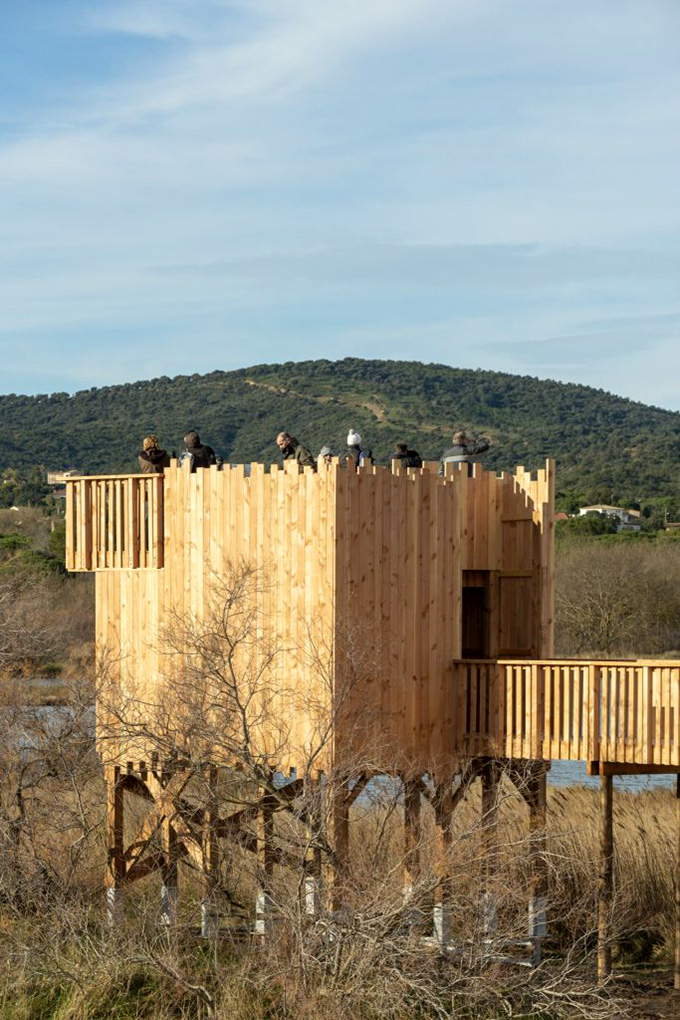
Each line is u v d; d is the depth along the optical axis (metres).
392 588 23.98
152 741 24.34
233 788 25.20
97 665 26.22
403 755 23.44
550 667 23.66
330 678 22.69
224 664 23.58
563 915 26.34
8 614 38.22
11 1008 22.30
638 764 23.72
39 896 25.48
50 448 160.50
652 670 22.44
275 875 25.19
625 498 139.75
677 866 24.41
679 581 83.00
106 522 26.53
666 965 25.38
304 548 23.44
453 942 22.64
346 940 21.69
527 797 25.58
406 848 23.64
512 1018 21.81
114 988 22.69
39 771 28.58
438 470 25.11
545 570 26.05
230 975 22.39
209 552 24.89
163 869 26.09
